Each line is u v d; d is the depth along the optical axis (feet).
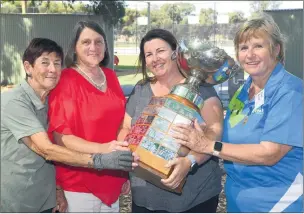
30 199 9.28
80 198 10.16
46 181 9.53
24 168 9.11
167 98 8.25
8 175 9.14
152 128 8.08
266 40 7.97
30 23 46.88
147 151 7.97
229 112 8.89
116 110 9.78
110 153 8.09
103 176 10.21
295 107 7.83
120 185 10.65
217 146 7.87
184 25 37.88
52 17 46.03
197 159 8.22
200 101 8.30
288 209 8.14
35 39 9.27
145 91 9.43
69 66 9.92
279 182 8.20
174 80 9.12
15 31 47.37
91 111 9.46
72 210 10.20
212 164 9.31
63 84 9.45
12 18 47.24
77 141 9.05
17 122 8.86
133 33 54.13
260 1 38.83
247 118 8.37
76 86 9.50
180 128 7.89
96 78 9.91
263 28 7.96
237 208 8.63
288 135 7.78
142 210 9.48
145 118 8.32
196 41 8.43
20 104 8.93
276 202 8.19
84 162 8.30
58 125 9.13
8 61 47.75
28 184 9.18
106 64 10.42
